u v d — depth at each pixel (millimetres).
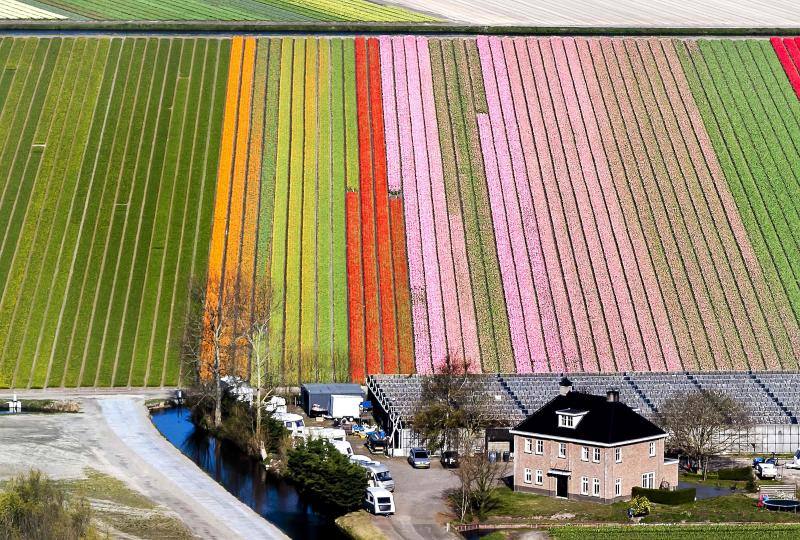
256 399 159375
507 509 123250
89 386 177500
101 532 112125
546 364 185625
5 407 166000
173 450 144500
